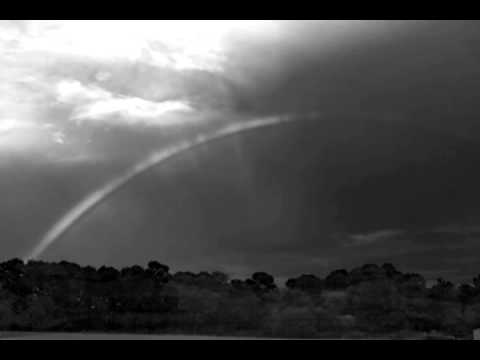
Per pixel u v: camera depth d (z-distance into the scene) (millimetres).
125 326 50812
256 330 50750
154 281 58688
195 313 53719
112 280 56875
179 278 61375
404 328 53281
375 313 53625
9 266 55812
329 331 50656
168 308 53969
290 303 54281
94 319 51594
